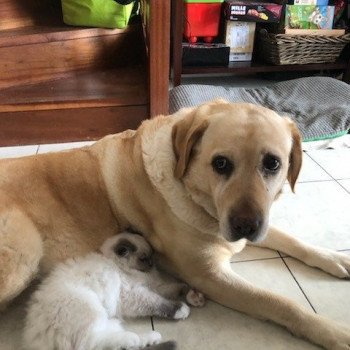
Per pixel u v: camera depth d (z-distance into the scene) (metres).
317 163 2.19
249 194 1.10
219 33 3.39
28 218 1.29
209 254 1.30
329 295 1.37
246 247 1.59
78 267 1.28
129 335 1.15
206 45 3.23
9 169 1.36
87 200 1.40
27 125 2.33
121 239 1.39
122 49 2.87
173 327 1.27
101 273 1.28
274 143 1.14
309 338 1.19
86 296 1.19
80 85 2.54
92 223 1.41
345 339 1.14
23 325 1.28
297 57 3.23
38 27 2.68
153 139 1.37
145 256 1.38
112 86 2.53
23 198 1.31
